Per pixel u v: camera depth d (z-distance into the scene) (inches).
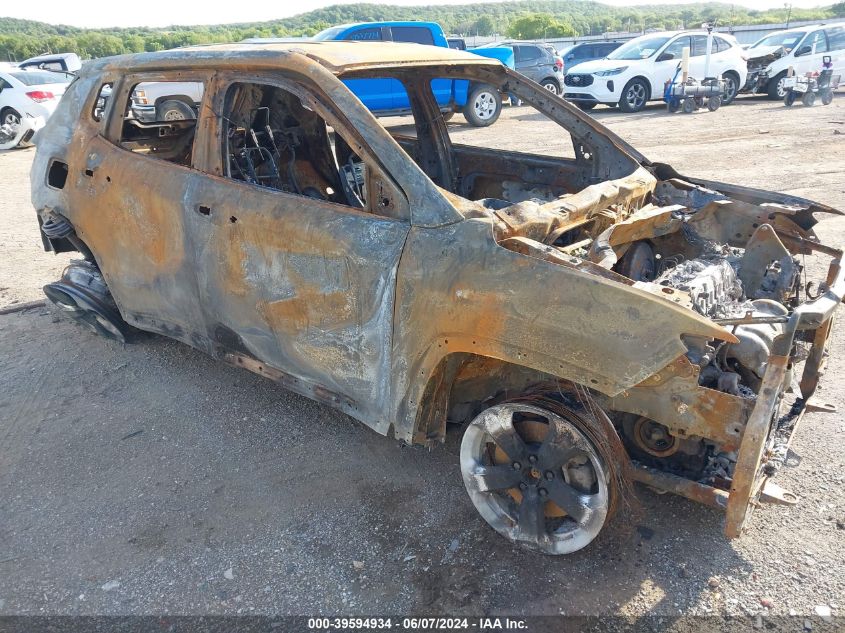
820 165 363.9
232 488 130.0
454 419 123.0
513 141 471.2
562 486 104.0
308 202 119.8
